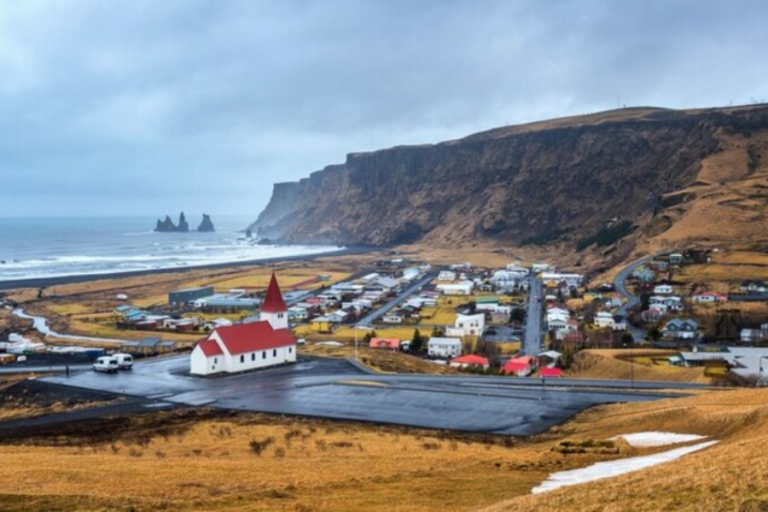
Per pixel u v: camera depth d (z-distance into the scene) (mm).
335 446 58469
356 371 102688
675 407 65562
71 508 33594
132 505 33969
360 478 40875
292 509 33125
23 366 123250
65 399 87875
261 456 54000
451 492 36969
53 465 44875
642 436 55000
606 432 60312
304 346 132500
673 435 54000
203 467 44938
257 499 35469
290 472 43500
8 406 88562
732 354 132250
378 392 85500
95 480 40188
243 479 40812
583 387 87625
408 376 97250
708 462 31297
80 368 115062
